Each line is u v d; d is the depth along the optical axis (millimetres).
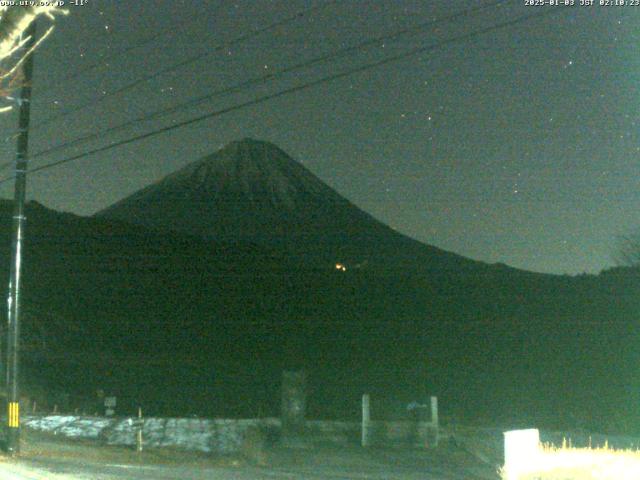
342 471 17781
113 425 25328
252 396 37094
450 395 39062
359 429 25094
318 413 31703
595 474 13219
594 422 30078
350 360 49656
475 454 22000
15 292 19484
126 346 48250
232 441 23312
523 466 13719
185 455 20594
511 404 36188
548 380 43062
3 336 30891
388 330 59188
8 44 7355
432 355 51688
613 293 63844
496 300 67438
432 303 69062
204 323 58344
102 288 62438
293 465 19422
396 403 34531
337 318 64000
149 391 36750
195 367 43906
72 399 32625
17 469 16016
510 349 52219
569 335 54344
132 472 15812
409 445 23531
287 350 51938
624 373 44031
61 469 16094
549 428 28328
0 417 23719
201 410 32812
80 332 49250
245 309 64500
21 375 35344
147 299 62125
